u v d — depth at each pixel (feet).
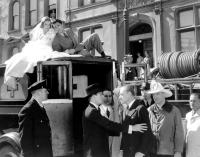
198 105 15.80
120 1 59.98
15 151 17.70
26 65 18.43
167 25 54.34
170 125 15.28
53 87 17.81
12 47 78.48
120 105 19.11
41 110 15.25
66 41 21.94
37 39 20.93
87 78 20.77
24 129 14.73
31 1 78.07
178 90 30.89
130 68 39.22
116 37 60.23
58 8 70.69
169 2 54.03
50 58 18.03
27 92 18.92
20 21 79.15
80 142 19.95
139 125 14.75
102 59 19.66
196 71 33.47
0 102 20.53
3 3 83.41
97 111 15.29
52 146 16.46
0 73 20.62
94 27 64.44
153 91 15.58
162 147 15.16
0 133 21.11
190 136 15.46
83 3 67.21
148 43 58.39
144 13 57.11
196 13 51.37
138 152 14.64
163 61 36.11
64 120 16.74
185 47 52.75
